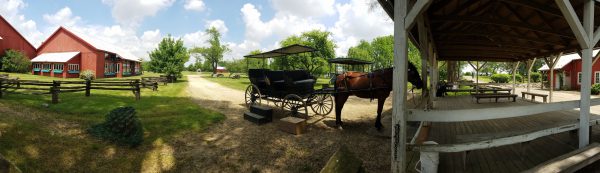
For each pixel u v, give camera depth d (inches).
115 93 502.6
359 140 228.2
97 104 349.7
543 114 301.1
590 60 155.9
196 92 620.7
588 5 151.9
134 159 179.0
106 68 1119.6
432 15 167.3
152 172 163.9
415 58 1521.9
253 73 374.6
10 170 80.5
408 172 137.8
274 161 183.9
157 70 954.7
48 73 1013.2
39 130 201.6
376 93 251.3
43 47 1151.6
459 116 122.8
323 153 198.7
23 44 1118.4
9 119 212.1
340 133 250.4
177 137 228.7
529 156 158.6
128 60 1327.5
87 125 233.9
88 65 1039.6
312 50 361.1
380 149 204.5
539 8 155.0
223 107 394.3
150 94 523.5
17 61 996.6
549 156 158.4
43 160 159.5
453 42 291.6
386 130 256.1
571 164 119.6
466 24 219.8
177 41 989.2
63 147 179.8
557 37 268.1
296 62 1186.6
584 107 160.9
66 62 968.9
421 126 204.7
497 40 287.1
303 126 251.0
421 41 185.3
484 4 188.2
